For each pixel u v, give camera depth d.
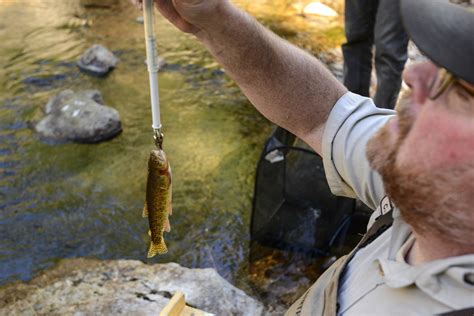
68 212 3.92
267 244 3.55
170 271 3.07
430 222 0.85
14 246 3.63
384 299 0.95
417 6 0.83
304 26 6.72
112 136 4.67
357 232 3.52
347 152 1.42
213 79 5.62
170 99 5.27
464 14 0.77
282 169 3.23
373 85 4.98
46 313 2.79
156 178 1.52
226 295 2.89
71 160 4.40
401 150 0.88
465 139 0.79
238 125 4.93
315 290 1.25
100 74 5.55
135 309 2.78
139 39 6.29
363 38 3.80
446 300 0.84
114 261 3.18
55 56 5.84
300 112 1.51
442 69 0.83
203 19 1.40
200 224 3.85
